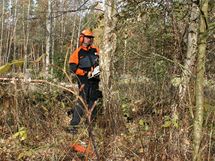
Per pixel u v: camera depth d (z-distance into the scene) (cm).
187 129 414
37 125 544
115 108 584
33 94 652
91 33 664
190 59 477
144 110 500
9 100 598
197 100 285
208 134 385
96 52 668
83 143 442
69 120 628
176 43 472
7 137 560
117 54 659
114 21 646
